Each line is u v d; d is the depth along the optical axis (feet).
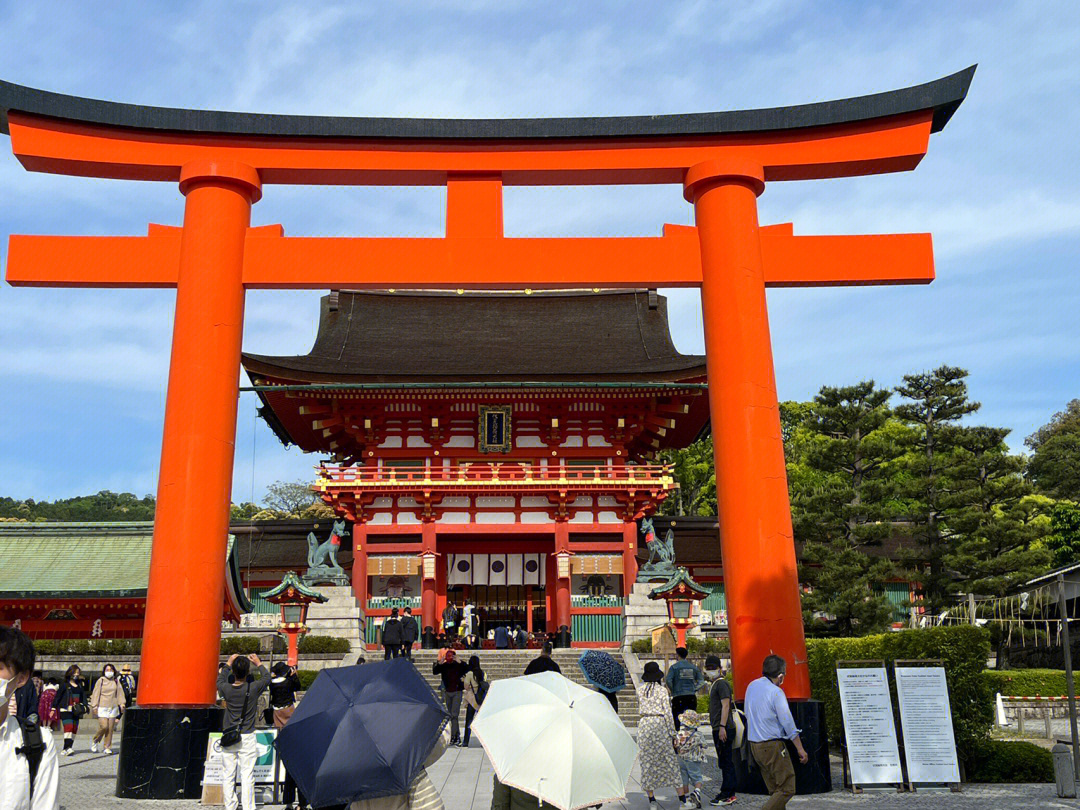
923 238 58.34
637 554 145.48
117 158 57.57
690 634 120.67
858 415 157.07
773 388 55.47
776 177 60.59
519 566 150.10
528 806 24.75
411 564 142.51
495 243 58.03
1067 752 47.14
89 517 426.51
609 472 143.43
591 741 24.14
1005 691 106.52
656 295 169.89
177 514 52.60
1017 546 141.49
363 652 126.52
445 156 59.47
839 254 58.18
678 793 45.98
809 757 48.75
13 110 56.18
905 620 155.22
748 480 53.67
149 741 48.88
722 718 46.60
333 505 143.23
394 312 171.22
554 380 140.97
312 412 147.64
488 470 142.61
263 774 48.01
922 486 144.36
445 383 138.62
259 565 152.66
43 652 104.53
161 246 57.57
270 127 58.08
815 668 70.28
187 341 54.80
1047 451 229.25
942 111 59.31
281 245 57.67
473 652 119.24
